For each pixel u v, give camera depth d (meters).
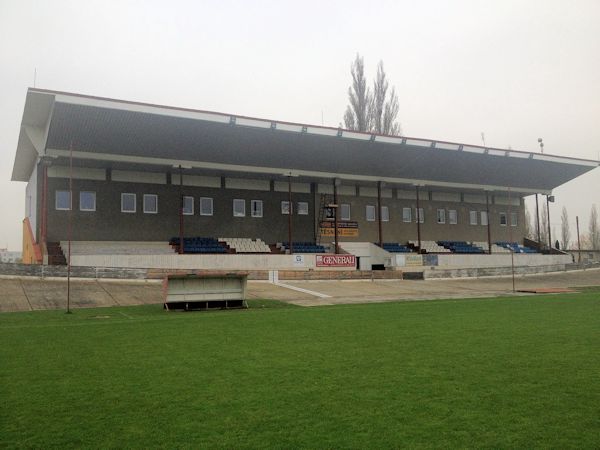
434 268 47.38
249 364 9.47
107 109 30.98
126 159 35.78
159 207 41.25
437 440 5.54
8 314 18.83
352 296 27.62
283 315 18.14
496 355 10.09
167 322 16.12
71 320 17.12
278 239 46.34
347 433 5.78
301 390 7.59
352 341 12.04
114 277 29.12
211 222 43.66
